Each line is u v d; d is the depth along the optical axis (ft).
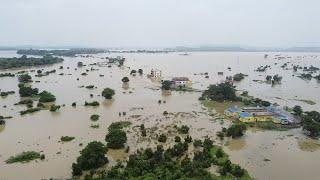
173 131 410.93
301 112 496.64
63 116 481.46
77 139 380.37
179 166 299.38
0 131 410.11
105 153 326.85
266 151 355.56
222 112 510.99
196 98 620.90
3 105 549.54
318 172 306.35
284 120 449.89
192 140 376.89
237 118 475.72
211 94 616.39
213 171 299.99
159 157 312.09
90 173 286.25
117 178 276.21
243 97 624.59
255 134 411.75
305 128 418.31
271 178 292.40
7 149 350.02
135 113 499.10
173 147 339.16
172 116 482.28
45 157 329.52
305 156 344.28
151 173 284.20
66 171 299.38
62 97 613.52
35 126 431.02
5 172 296.92
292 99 627.46
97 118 466.29
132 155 321.32
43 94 593.83
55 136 390.63
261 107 522.88
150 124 440.45
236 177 289.53
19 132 405.80
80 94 644.27
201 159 316.60
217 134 402.11
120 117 475.72
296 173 303.89
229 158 331.98
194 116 484.74
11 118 469.98
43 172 297.33
